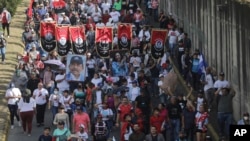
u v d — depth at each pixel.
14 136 64.44
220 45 70.19
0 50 84.19
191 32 83.38
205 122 58.31
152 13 101.06
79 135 58.53
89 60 73.12
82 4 96.94
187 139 57.72
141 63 72.69
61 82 69.06
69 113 64.19
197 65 71.38
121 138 59.38
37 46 79.94
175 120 59.47
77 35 75.31
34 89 68.19
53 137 57.00
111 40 75.38
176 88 72.69
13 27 101.00
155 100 69.38
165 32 74.19
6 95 65.94
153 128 56.16
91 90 64.44
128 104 61.06
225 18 68.06
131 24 84.44
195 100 69.19
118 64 71.44
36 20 92.81
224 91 60.28
